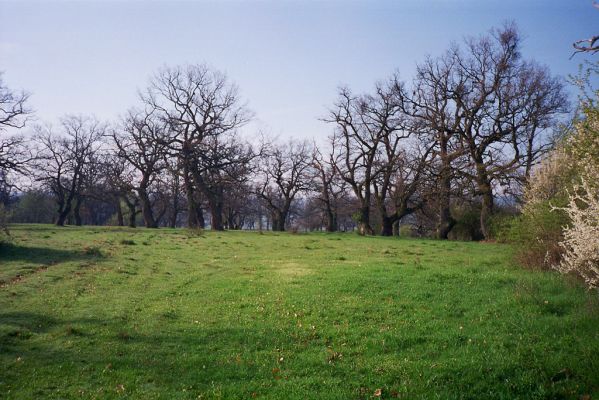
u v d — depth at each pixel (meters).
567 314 11.13
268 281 16.58
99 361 9.09
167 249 26.81
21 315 11.66
